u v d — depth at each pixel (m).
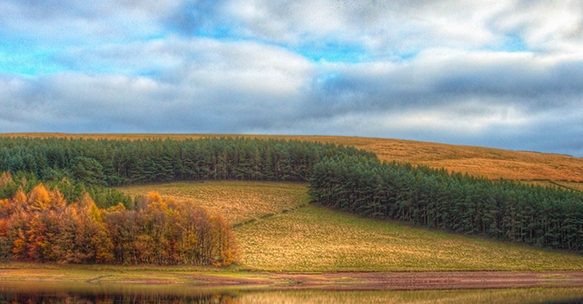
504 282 96.19
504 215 142.62
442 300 76.00
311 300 73.56
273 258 110.06
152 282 88.25
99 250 101.81
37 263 101.56
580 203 135.88
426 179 160.38
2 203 116.06
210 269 102.00
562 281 99.75
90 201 121.00
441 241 135.25
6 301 69.00
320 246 122.38
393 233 142.12
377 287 87.25
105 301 69.62
